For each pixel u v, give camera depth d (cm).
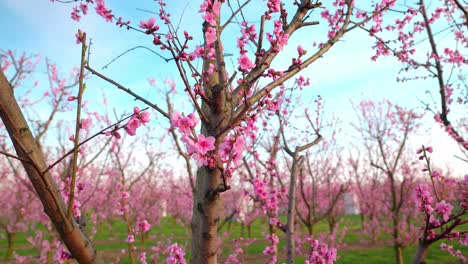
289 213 327
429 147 283
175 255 275
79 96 153
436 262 1001
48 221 888
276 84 235
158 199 1738
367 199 1545
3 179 1457
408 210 1294
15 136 133
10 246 1202
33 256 1106
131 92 203
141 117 170
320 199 1769
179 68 185
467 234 239
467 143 616
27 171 136
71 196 141
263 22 232
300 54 244
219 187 180
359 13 584
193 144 177
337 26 504
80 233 146
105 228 2077
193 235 232
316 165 1399
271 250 511
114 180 1209
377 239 1538
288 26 266
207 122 195
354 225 2144
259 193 487
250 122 245
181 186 1823
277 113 473
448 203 246
